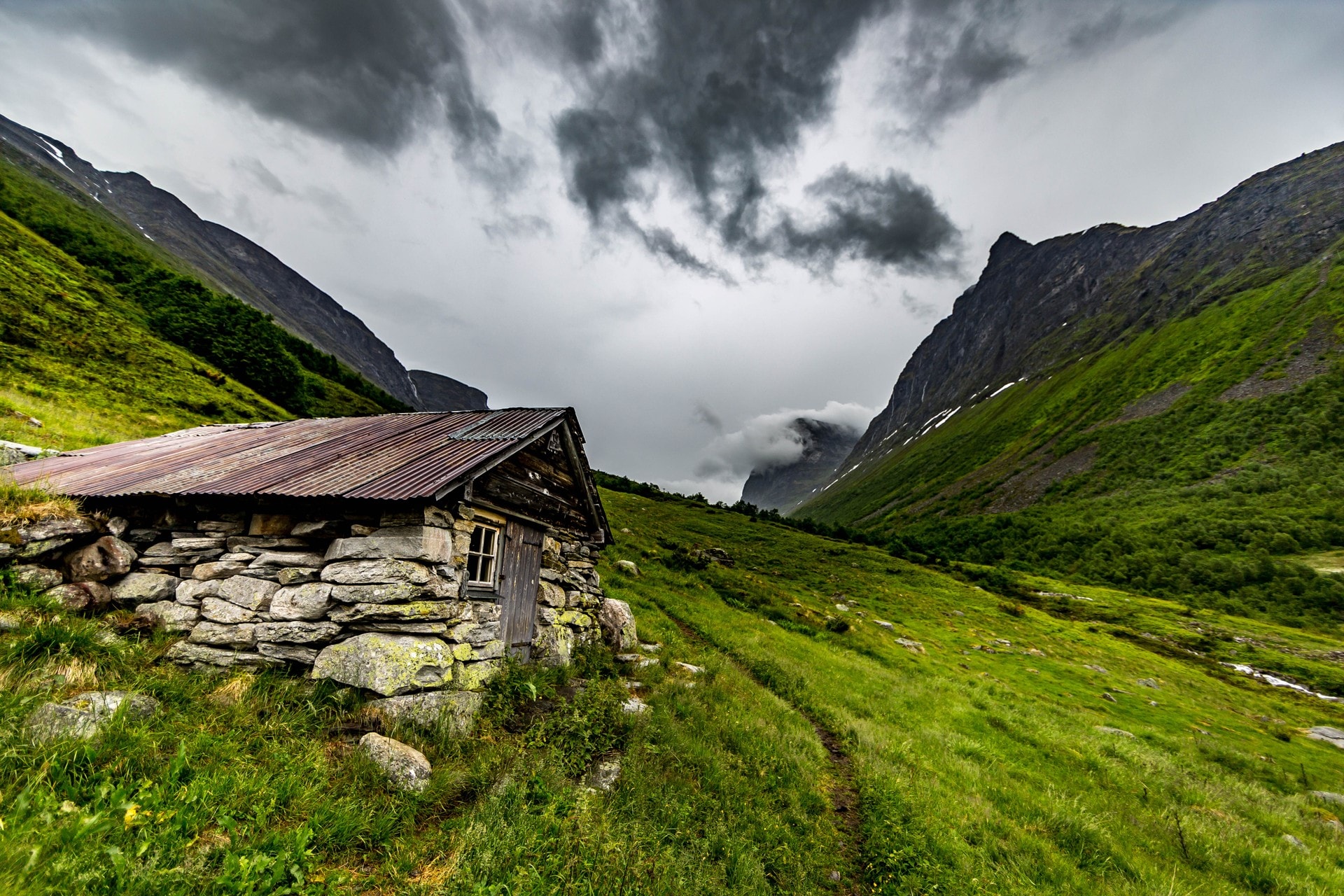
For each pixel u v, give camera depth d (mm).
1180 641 70375
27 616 9148
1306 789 26797
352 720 9164
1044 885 10836
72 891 4781
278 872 5645
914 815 12219
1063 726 27047
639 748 11102
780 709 17688
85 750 6426
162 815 5891
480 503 12430
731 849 8984
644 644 21422
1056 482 180500
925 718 22438
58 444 24922
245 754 7523
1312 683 59375
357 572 10289
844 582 64062
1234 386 175500
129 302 74750
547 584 15977
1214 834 15359
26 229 81688
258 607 10766
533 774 8969
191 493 11297
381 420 17484
